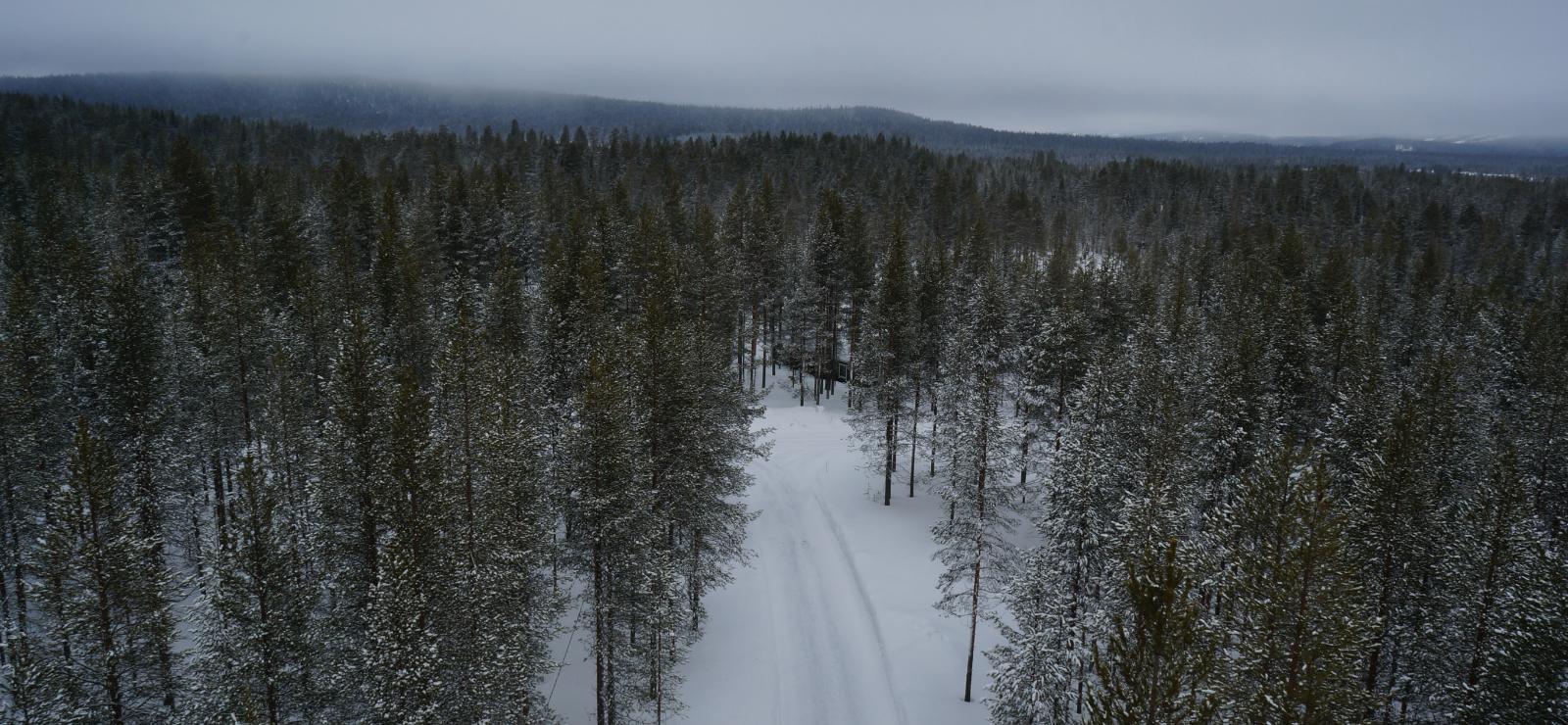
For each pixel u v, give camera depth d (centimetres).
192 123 17875
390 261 4928
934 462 4778
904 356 4453
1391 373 5509
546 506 2806
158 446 3238
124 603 2130
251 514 2100
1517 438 4156
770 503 4619
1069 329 4803
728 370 4400
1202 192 17112
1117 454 3350
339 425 2389
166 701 2425
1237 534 2622
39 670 2022
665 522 2936
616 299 5228
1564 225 15450
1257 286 7675
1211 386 3684
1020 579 2734
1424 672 2472
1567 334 6384
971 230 9281
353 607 2231
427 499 2175
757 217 6712
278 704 2138
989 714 2922
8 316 3469
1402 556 2556
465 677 2091
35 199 7838
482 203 7450
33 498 2900
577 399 2927
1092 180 18100
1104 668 1666
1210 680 1928
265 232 6244
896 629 3409
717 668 3219
